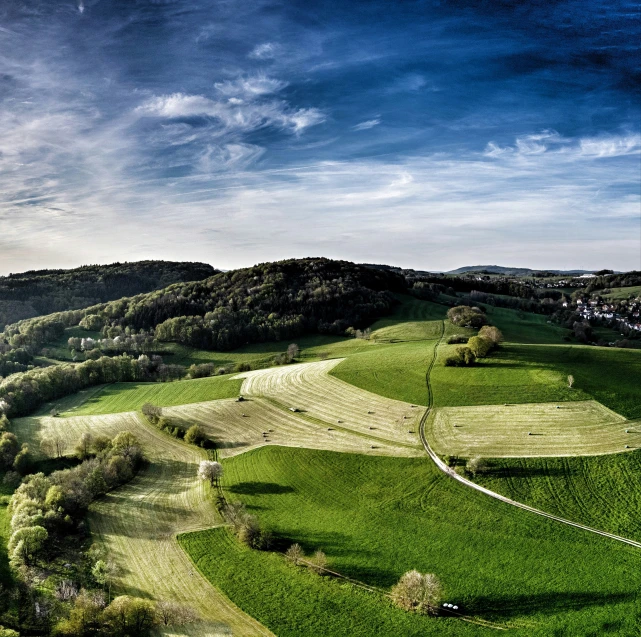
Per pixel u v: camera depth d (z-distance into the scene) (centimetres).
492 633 4841
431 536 6388
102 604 5353
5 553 6581
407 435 8962
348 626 5034
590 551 5791
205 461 8606
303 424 10131
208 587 5722
